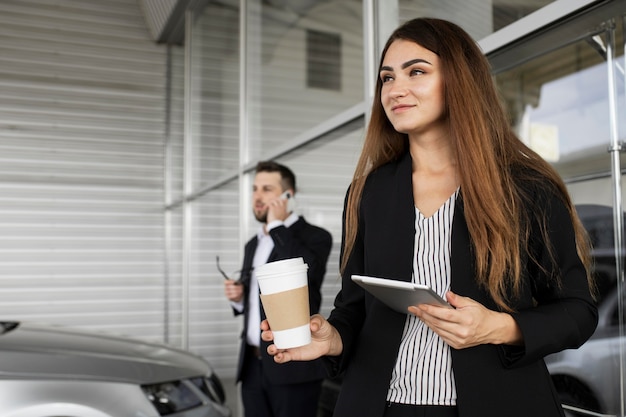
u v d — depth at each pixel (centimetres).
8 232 618
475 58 117
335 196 301
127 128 662
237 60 480
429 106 116
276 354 113
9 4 628
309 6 338
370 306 120
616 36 176
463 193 110
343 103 292
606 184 197
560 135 218
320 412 304
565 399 197
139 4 669
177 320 655
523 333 98
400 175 121
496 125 115
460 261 109
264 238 332
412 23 121
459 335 95
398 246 116
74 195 641
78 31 649
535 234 107
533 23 176
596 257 193
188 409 272
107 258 647
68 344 273
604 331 186
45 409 237
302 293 110
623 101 183
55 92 641
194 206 598
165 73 675
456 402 107
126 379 258
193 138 609
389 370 113
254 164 415
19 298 618
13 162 624
